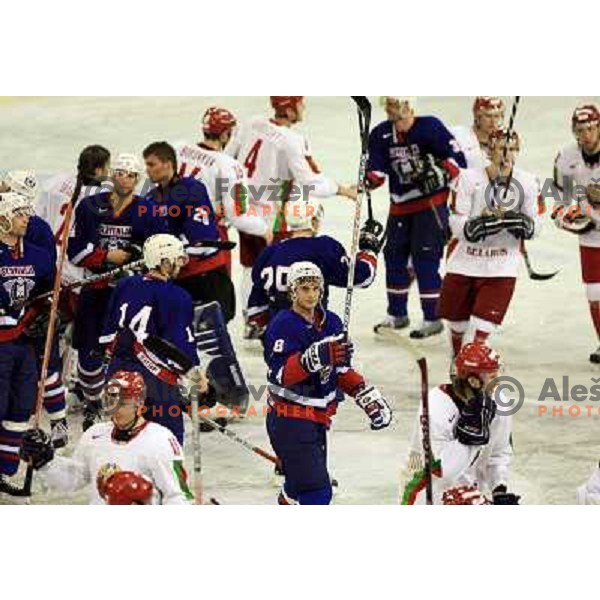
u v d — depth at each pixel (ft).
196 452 80.02
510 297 105.29
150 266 85.87
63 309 98.32
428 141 112.47
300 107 112.78
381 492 88.79
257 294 94.27
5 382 87.51
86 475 75.61
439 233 113.80
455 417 77.71
